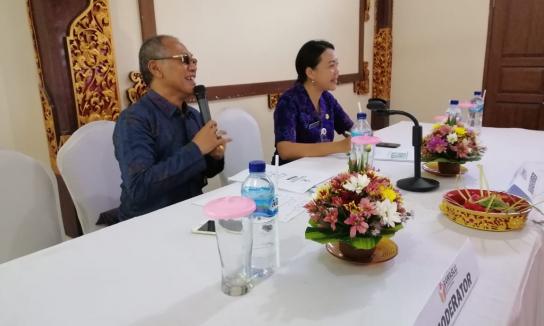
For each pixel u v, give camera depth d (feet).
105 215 4.85
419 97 13.98
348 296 2.35
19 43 6.12
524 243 3.00
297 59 6.90
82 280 2.63
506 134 7.25
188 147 4.61
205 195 4.29
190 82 5.00
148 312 2.27
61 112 5.95
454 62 13.07
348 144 5.90
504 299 2.33
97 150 5.02
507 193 3.55
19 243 3.93
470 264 2.52
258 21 9.03
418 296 2.34
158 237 3.26
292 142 6.34
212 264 2.80
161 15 7.07
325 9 11.12
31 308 2.34
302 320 2.15
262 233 3.06
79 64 5.94
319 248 2.97
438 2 12.96
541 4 11.33
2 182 3.86
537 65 11.68
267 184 2.99
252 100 9.30
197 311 2.26
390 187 2.69
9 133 6.21
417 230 3.24
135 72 6.81
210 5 7.89
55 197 4.29
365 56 13.60
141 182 4.38
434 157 4.56
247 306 2.29
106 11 6.13
